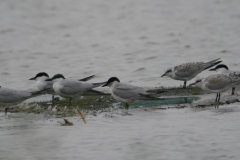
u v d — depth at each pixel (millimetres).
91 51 25531
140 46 26797
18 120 10805
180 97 13891
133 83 16984
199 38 29125
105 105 12797
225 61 21266
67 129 9812
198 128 9672
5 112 11727
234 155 7801
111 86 12406
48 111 11953
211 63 15719
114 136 9141
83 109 12188
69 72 19531
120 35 30953
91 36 30875
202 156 7785
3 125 10250
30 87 16453
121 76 18438
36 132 9539
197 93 14500
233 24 34312
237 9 41406
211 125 9938
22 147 8422
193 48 25766
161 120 10555
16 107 12562
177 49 25562
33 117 11164
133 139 8898
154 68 20156
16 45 27766
